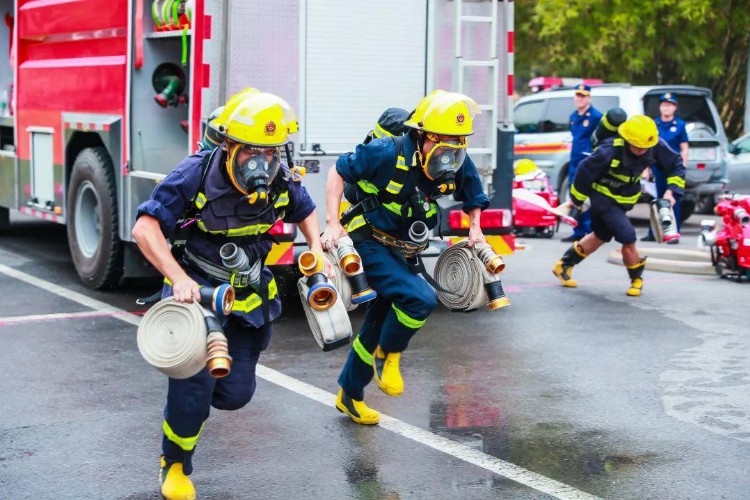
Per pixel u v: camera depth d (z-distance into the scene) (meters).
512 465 5.43
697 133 17.19
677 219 15.88
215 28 8.38
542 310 9.60
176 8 8.80
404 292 5.75
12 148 12.05
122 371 7.27
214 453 5.60
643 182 15.34
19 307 9.36
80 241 10.27
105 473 5.31
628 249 10.24
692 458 5.54
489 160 9.57
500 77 9.68
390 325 5.86
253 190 4.52
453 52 9.47
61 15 10.52
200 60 8.35
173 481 4.87
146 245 4.53
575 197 10.30
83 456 5.55
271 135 4.47
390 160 5.64
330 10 8.90
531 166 15.27
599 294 10.47
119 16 9.41
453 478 5.23
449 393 6.77
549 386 6.96
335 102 9.01
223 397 4.92
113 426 6.06
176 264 4.54
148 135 9.36
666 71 25.67
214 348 4.35
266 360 7.59
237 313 4.72
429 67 9.37
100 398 6.62
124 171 9.42
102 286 10.06
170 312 4.46
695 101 18.06
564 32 24.67
